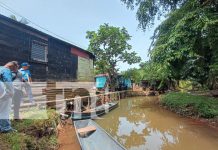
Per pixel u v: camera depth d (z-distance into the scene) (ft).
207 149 24.94
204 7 39.88
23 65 27.55
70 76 49.34
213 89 57.67
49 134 23.40
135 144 27.50
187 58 48.55
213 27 37.47
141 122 42.11
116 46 91.56
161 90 112.06
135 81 119.03
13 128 19.52
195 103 43.09
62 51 46.09
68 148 22.77
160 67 48.47
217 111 36.50
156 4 51.57
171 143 27.68
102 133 24.09
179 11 47.80
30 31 35.24
